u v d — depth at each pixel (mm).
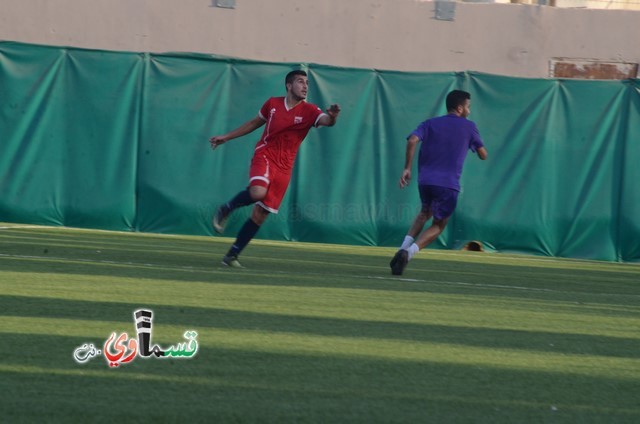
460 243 46656
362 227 46312
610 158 46562
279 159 28156
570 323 21125
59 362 14195
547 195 46656
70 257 29500
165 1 53406
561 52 53812
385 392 13281
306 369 14508
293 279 26547
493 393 13617
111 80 45781
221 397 12555
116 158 45812
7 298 19984
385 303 22406
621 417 12648
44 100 45531
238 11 53406
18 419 11133
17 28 53438
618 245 46500
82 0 53406
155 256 31656
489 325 19984
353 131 46312
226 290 23078
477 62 53750
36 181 45406
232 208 28375
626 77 53875
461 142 29328
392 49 53625
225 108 46094
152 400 12242
